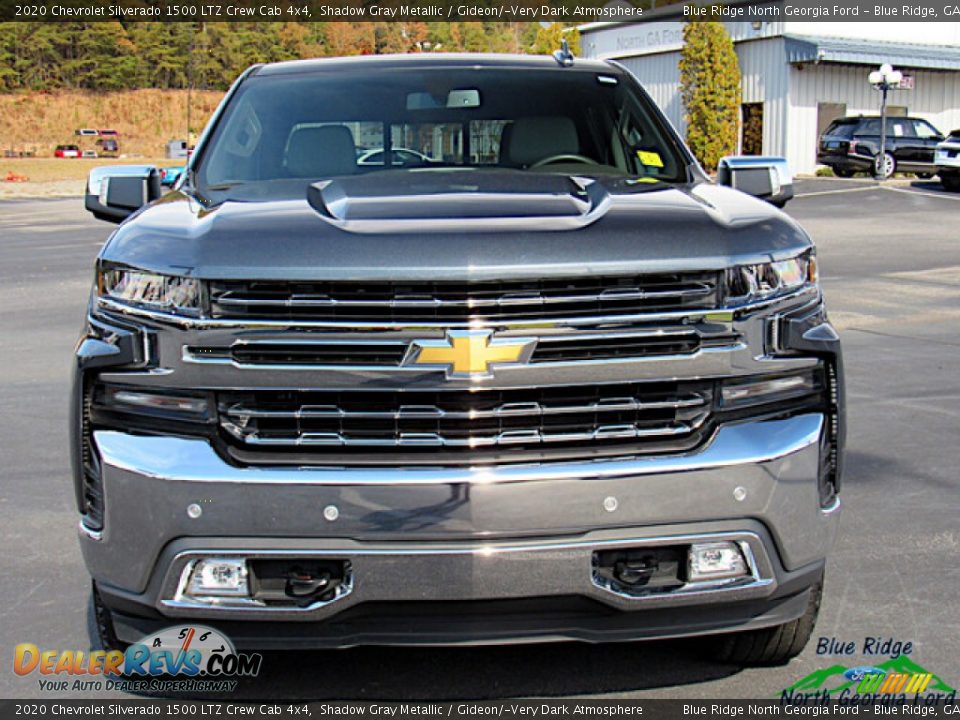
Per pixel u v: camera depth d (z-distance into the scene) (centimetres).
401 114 429
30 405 748
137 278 292
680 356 287
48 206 3303
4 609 409
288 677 345
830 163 3262
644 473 281
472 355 277
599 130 434
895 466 580
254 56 12406
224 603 284
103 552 292
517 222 290
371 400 281
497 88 448
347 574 280
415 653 360
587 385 283
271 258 281
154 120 11369
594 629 293
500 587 279
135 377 288
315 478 276
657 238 290
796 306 301
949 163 2678
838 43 3631
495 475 277
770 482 289
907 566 440
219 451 282
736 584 291
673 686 337
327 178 390
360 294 278
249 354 281
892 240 1766
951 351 892
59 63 11844
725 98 3744
